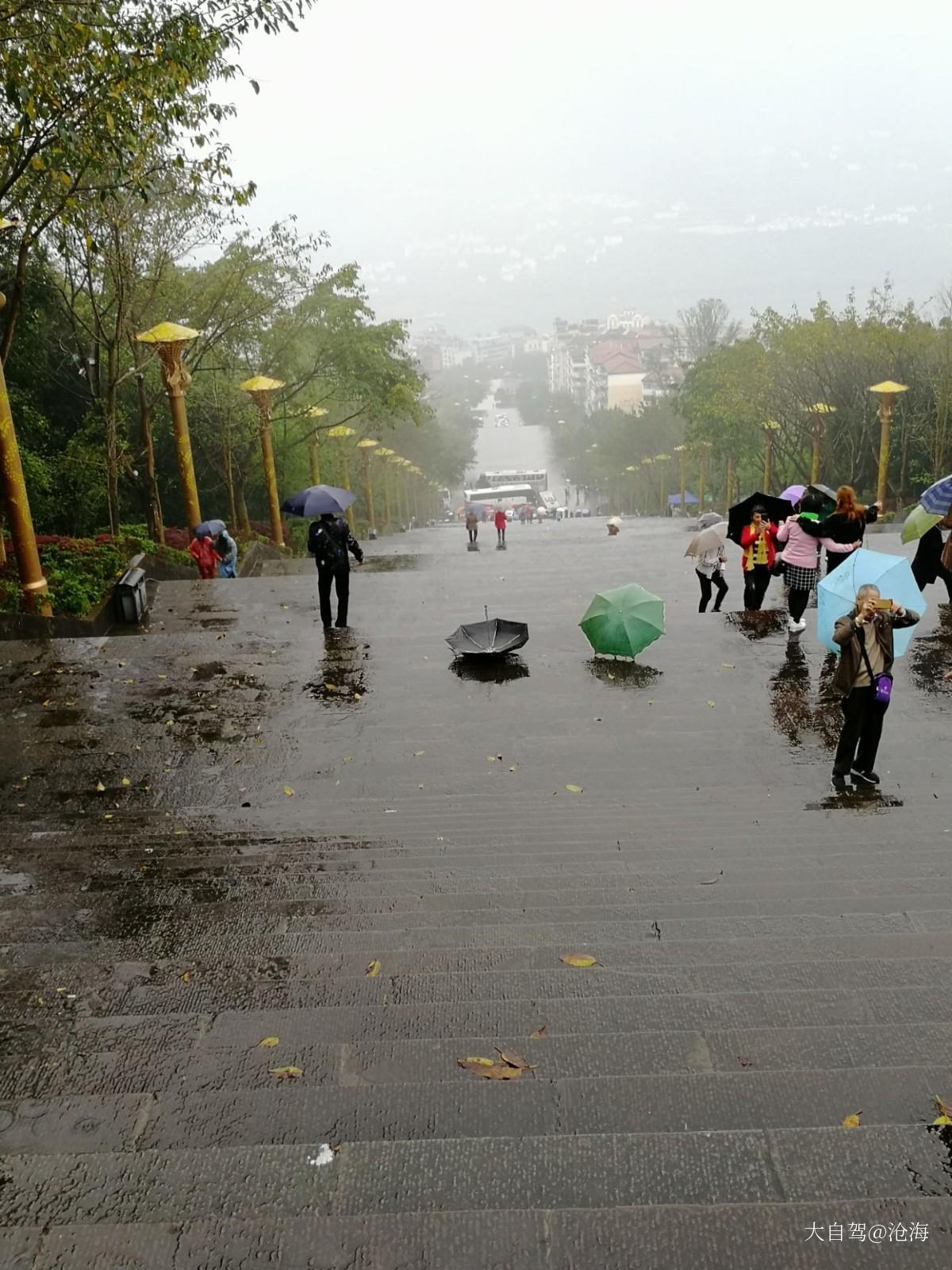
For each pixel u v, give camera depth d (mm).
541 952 5098
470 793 8172
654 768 8570
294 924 5676
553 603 16188
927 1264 2676
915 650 11656
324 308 37938
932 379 39156
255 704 10711
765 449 53188
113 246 22203
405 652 12617
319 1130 3561
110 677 11750
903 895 5785
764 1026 4238
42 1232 2883
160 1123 3639
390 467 75688
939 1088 3613
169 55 13984
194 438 37188
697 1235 2781
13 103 14312
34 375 26453
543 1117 3568
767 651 11844
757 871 6230
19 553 15344
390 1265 2744
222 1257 2787
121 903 6062
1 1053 4281
